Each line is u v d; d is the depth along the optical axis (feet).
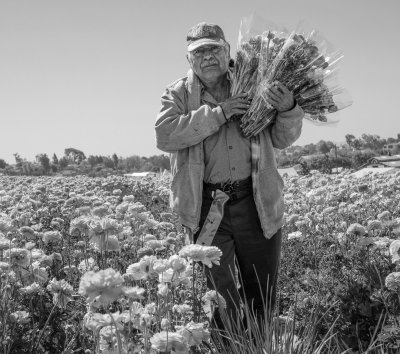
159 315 10.74
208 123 14.75
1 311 13.14
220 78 15.90
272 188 15.37
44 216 28.30
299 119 15.15
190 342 9.96
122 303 11.48
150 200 43.50
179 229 24.82
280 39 15.42
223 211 15.31
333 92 15.71
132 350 9.45
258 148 15.31
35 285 14.37
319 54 15.31
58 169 465.88
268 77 14.94
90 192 37.04
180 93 15.69
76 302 14.17
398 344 13.07
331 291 17.81
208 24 15.40
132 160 561.84
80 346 12.78
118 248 14.20
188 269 11.15
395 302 15.42
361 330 15.26
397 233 22.12
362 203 32.35
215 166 15.37
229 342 13.20
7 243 15.49
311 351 12.88
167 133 15.08
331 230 27.53
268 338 12.34
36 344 12.82
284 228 29.58
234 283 15.10
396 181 41.55
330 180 50.34
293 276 22.03
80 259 19.39
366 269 18.53
